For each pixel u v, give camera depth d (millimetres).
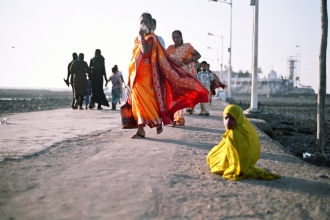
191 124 9453
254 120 11367
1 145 5582
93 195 3309
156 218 2857
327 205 3312
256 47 13469
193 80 6605
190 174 4188
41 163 4441
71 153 5129
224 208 3131
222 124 9789
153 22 6559
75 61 15336
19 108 24703
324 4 5996
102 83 15625
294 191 3689
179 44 8344
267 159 5320
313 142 10844
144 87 6328
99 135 6996
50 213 2867
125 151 5355
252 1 13680
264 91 110312
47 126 8523
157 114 6414
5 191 3334
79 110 15094
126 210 2986
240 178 4027
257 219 2926
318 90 6211
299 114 25844
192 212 3012
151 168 4359
